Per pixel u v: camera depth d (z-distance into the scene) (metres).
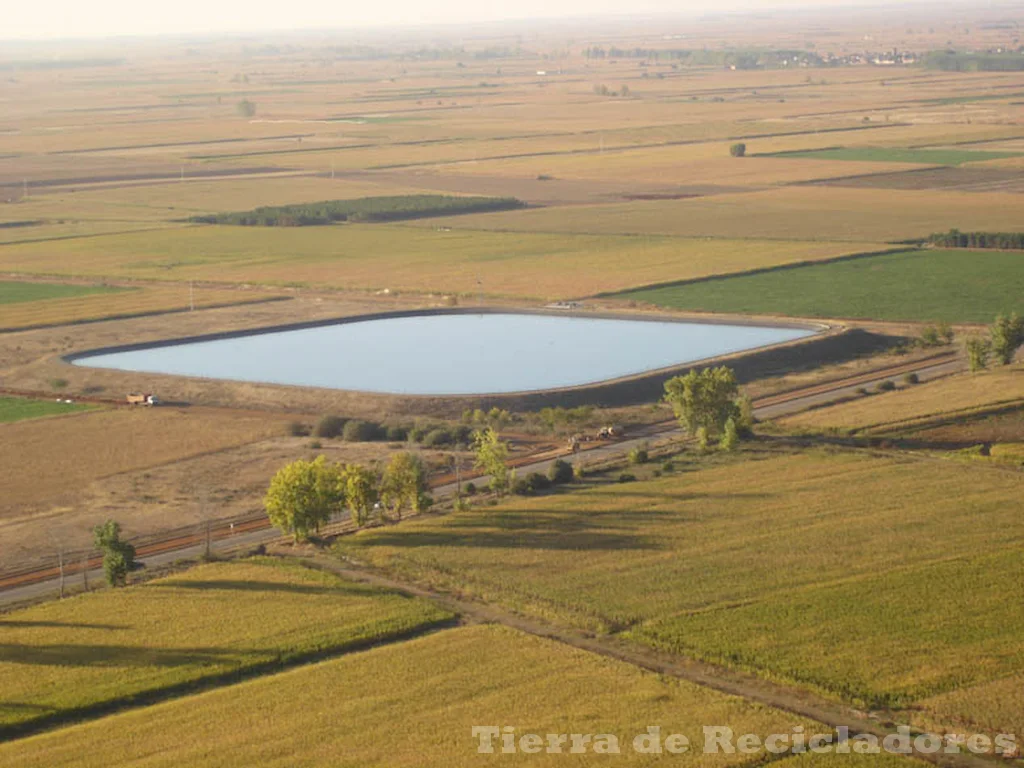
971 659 96.38
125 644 102.38
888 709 90.12
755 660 97.06
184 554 124.62
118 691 94.31
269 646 101.19
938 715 88.75
